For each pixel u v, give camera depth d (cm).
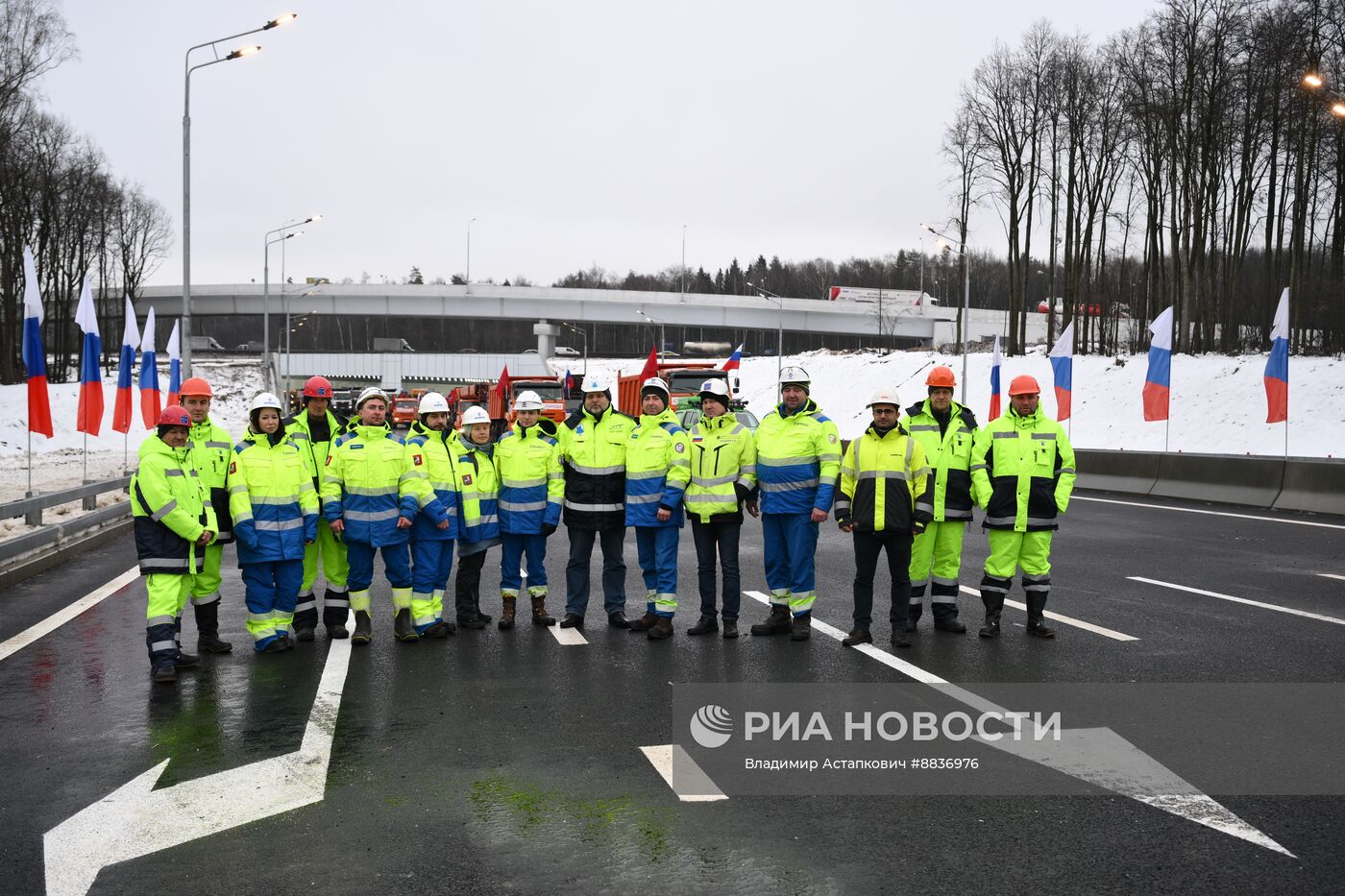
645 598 1115
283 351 10538
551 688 738
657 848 460
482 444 970
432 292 8831
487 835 475
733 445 912
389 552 909
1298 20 3759
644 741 612
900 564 870
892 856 450
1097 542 1525
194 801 523
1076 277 5016
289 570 880
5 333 5422
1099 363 4356
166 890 425
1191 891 414
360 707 694
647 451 921
